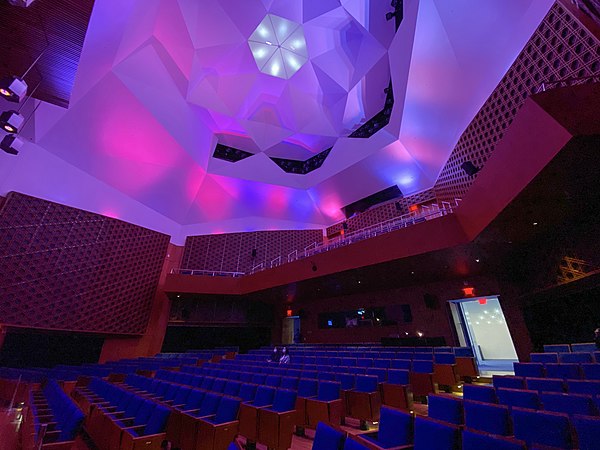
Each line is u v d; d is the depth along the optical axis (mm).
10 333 10820
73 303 10953
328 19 14578
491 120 8375
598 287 7211
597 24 5191
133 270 13180
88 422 4953
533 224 6891
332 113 17672
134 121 11906
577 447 2496
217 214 16891
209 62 14016
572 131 4043
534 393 3646
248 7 13109
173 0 10969
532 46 6703
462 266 9977
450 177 11492
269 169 16906
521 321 9828
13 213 9742
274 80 16266
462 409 3432
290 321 18156
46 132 10320
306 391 5383
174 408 4648
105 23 8273
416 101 10922
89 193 11984
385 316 13148
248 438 4359
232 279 14609
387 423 3145
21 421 4977
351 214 17359
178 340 14992
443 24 8367
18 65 6289
